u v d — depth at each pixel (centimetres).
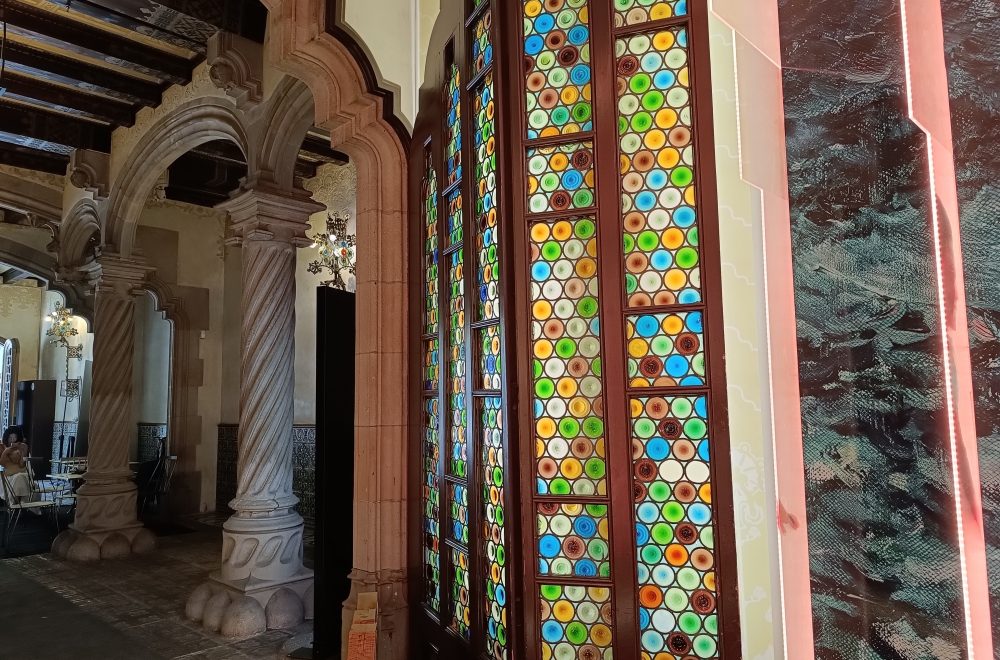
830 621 151
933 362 134
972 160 127
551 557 200
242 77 496
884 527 142
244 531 472
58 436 1348
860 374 147
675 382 190
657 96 199
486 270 236
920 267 136
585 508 197
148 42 567
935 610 134
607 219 199
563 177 208
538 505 203
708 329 185
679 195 194
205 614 457
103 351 711
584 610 196
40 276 1034
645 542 190
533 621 198
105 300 715
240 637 433
